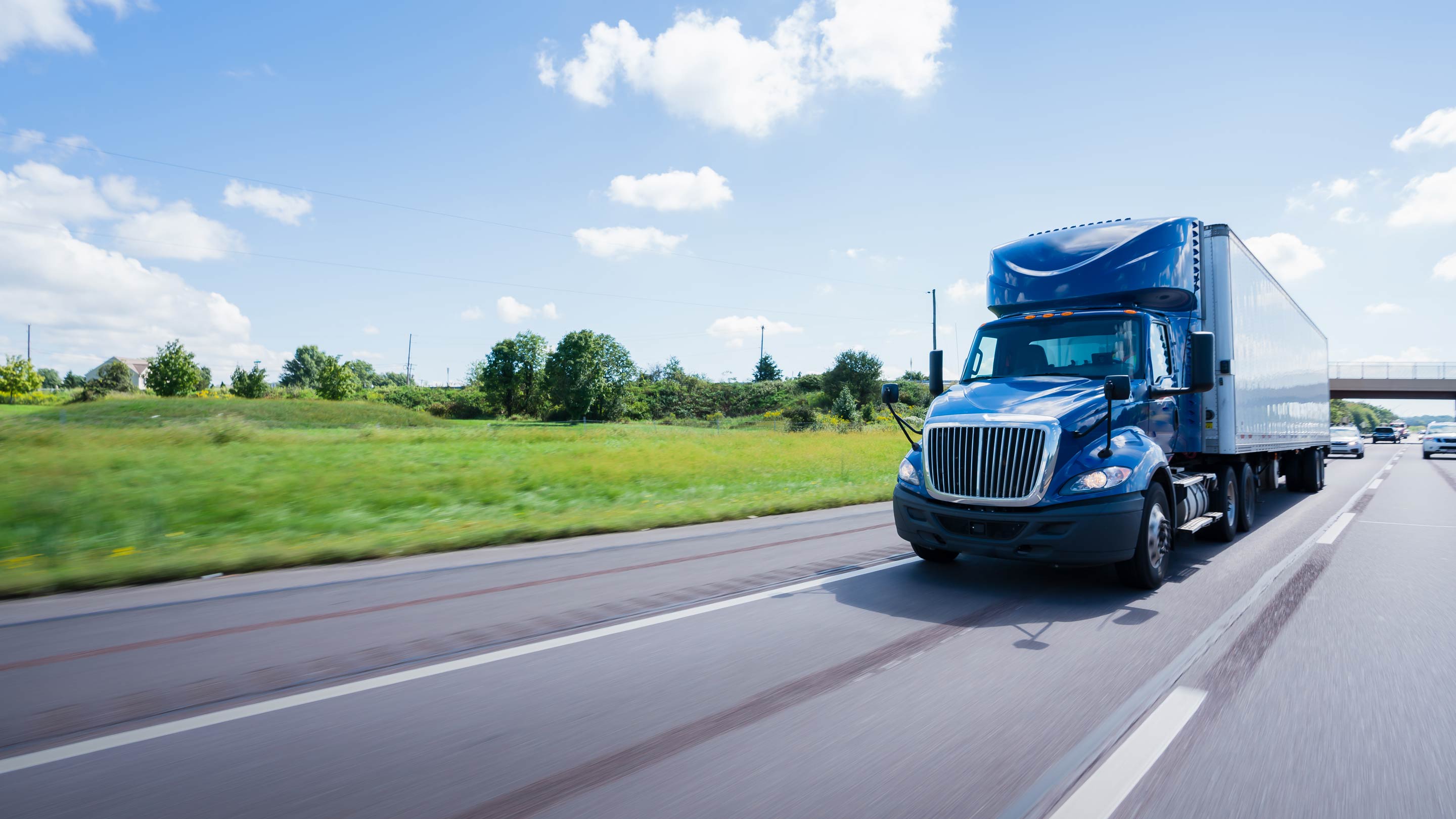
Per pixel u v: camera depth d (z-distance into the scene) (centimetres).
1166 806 261
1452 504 1320
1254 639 474
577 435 3553
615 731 325
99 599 580
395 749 303
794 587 626
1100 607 561
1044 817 252
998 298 903
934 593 607
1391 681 393
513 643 458
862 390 6900
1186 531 737
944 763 294
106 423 3744
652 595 597
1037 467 598
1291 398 1278
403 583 640
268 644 455
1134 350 740
